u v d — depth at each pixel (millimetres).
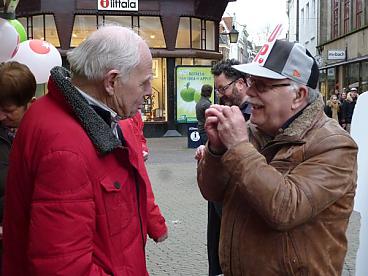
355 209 2678
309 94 1966
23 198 1771
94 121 1740
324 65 29578
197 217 6562
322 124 1933
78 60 1784
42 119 1734
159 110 18578
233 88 3264
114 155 1807
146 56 1819
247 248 1935
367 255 2648
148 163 11781
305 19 35375
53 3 17547
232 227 2004
